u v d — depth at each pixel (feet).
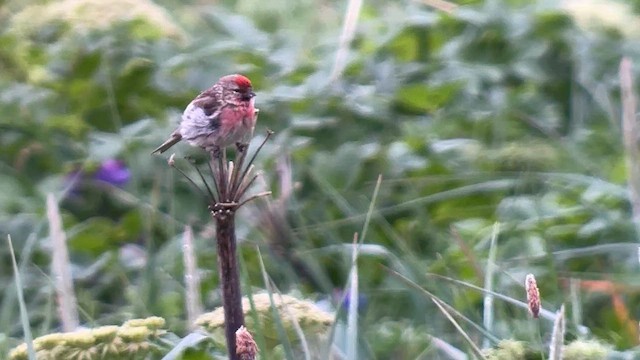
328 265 31.89
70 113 38.55
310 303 22.95
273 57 40.11
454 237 31.48
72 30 38.78
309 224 33.19
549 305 27.63
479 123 37.96
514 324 26.35
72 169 35.78
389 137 36.94
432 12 44.91
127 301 31.30
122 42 38.52
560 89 41.39
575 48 41.19
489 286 25.04
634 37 41.78
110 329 20.08
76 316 25.66
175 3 53.21
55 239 25.98
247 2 52.21
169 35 39.86
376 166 34.94
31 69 39.32
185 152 34.68
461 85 38.06
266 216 30.91
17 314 30.81
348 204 33.60
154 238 33.68
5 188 35.12
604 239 32.17
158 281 29.68
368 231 32.55
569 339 25.93
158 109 37.47
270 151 33.86
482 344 25.58
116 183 35.09
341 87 37.63
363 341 23.77
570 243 32.35
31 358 19.35
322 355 21.63
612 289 29.25
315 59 41.27
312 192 34.12
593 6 42.19
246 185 18.39
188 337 21.31
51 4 40.70
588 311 29.96
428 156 35.09
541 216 31.73
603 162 36.35
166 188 34.47
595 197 33.14
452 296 26.96
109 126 38.19
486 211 34.47
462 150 35.65
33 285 31.32
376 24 43.04
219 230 17.76
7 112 37.32
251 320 21.30
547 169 35.53
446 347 23.88
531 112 39.11
